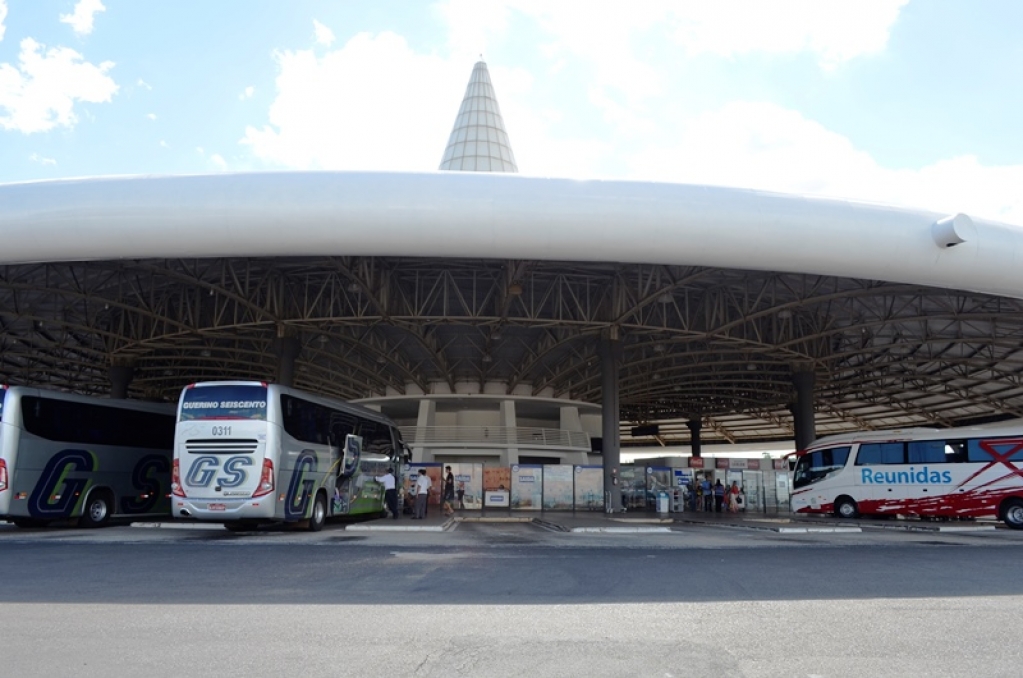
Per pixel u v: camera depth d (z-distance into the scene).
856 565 14.39
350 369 58.12
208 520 21.02
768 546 18.70
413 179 26.70
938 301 38.50
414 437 53.59
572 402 57.25
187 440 20.84
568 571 13.05
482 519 32.78
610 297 39.69
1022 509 30.66
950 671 6.47
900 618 8.86
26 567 13.09
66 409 24.41
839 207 28.06
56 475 23.72
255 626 8.11
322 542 18.75
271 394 21.14
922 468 33.25
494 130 59.28
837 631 8.09
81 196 26.36
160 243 26.81
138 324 45.81
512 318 37.47
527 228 26.72
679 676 6.29
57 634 7.65
